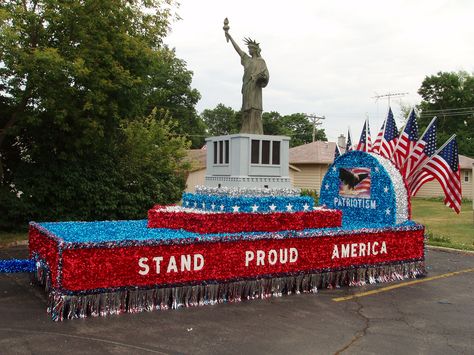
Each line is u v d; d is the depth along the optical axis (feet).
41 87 44.80
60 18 44.52
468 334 21.18
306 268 28.48
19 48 42.45
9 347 18.12
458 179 37.42
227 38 36.58
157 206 32.94
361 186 35.81
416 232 33.88
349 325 22.20
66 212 53.83
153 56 52.65
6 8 44.19
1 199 49.70
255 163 33.09
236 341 19.57
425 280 32.86
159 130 65.98
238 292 26.13
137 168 60.39
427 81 161.89
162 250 23.86
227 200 29.12
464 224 70.85
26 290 27.17
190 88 149.59
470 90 157.69
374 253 31.60
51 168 52.03
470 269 37.14
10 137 53.01
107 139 54.80
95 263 22.30
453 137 37.19
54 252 22.77
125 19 50.49
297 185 117.08
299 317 23.29
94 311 22.36
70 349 18.10
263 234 26.94
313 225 30.78
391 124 41.63
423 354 18.56
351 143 46.78
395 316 23.89
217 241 25.39
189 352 18.22
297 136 222.89
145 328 20.85
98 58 47.70
